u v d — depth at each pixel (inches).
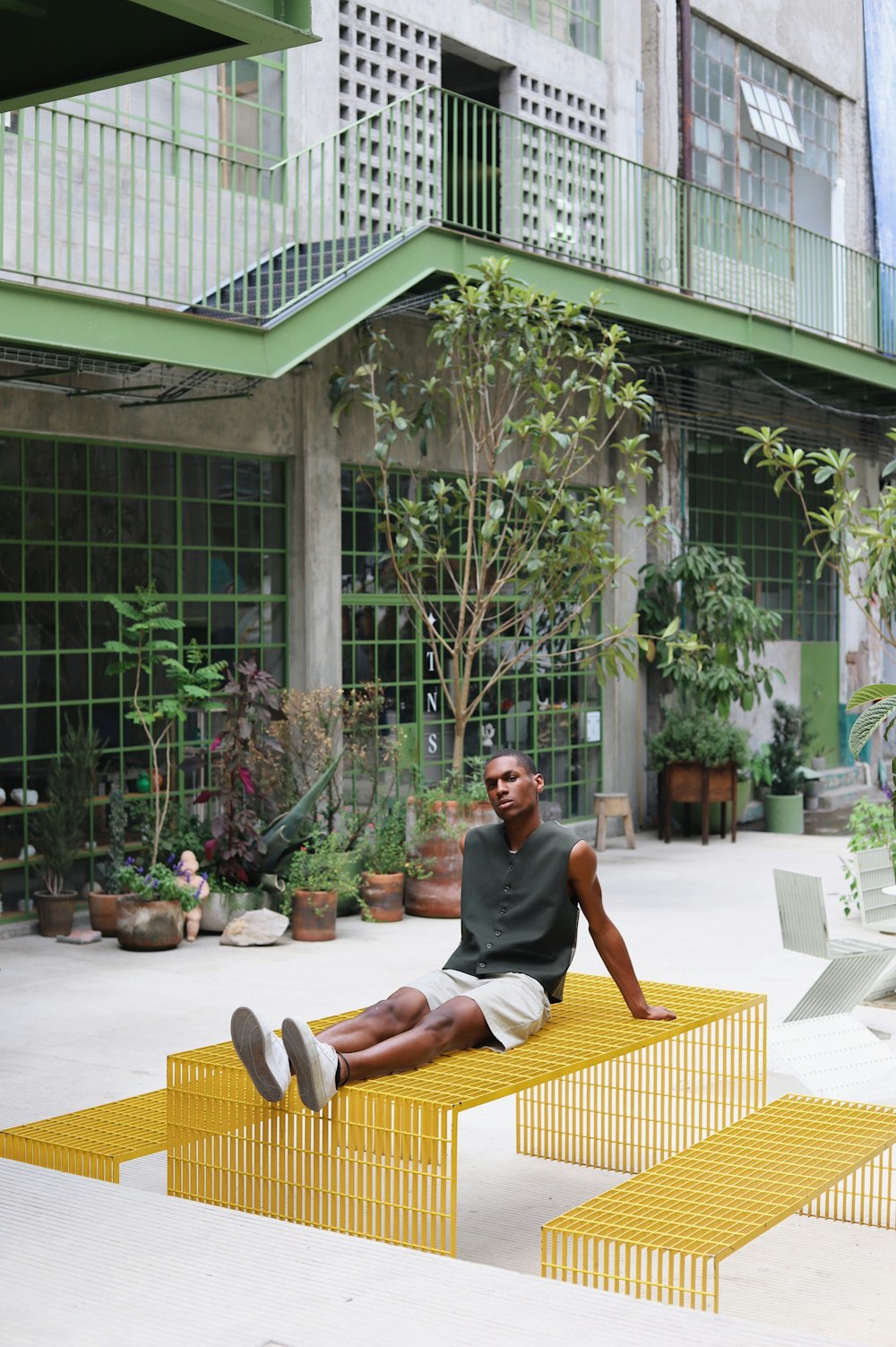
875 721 380.8
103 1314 137.6
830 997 283.9
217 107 480.7
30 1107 254.1
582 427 496.7
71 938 406.3
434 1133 169.8
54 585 418.6
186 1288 143.8
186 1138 187.9
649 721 682.2
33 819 417.1
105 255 447.5
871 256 786.8
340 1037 186.5
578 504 503.5
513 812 211.2
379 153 507.8
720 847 631.2
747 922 447.2
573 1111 235.9
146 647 415.2
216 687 462.3
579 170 584.1
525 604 577.9
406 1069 187.6
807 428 798.5
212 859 428.8
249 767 432.1
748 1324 135.6
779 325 649.6
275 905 431.5
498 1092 176.4
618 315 558.3
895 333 824.9
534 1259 189.2
